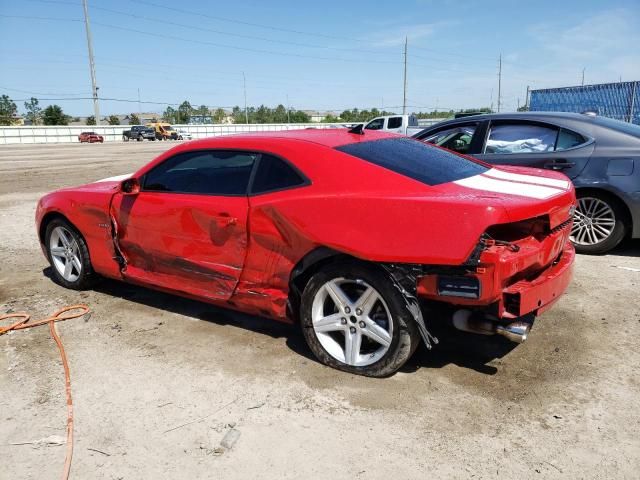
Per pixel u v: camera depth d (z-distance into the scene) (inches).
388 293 119.6
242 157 145.9
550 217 120.7
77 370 137.1
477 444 104.0
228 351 145.8
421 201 113.6
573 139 225.9
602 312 166.6
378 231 116.8
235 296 147.0
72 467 100.9
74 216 186.1
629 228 220.8
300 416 114.7
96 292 196.1
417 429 109.0
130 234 169.9
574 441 104.1
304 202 128.1
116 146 1665.8
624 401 117.2
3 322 169.3
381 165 129.2
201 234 150.5
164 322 167.0
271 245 135.8
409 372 131.6
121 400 122.7
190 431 110.7
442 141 263.6
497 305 114.3
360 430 109.3
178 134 2642.7
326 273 127.8
